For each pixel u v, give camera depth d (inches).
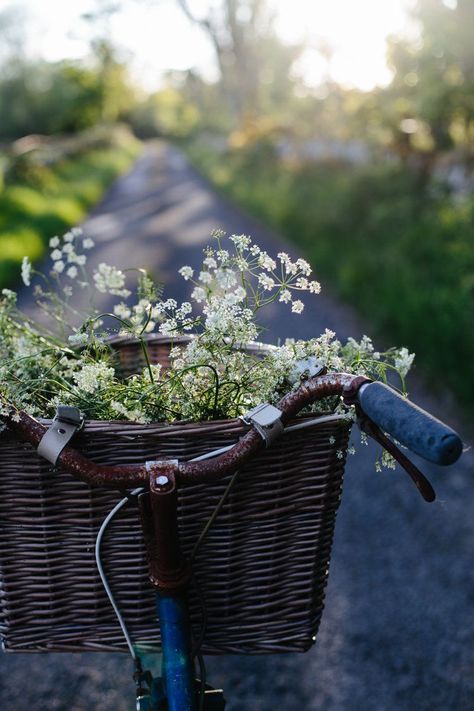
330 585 130.8
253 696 106.1
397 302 268.5
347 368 62.2
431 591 127.7
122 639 63.2
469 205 342.0
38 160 818.8
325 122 804.0
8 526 61.0
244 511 61.4
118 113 2987.2
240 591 63.3
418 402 201.8
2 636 63.5
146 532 58.6
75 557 61.6
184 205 732.0
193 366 59.7
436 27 346.9
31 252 395.5
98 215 648.4
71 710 103.4
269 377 61.3
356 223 440.1
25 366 69.4
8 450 59.0
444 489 161.0
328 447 61.2
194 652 59.4
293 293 322.0
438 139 449.1
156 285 75.4
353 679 109.1
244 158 1007.6
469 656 112.6
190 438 57.6
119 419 63.4
